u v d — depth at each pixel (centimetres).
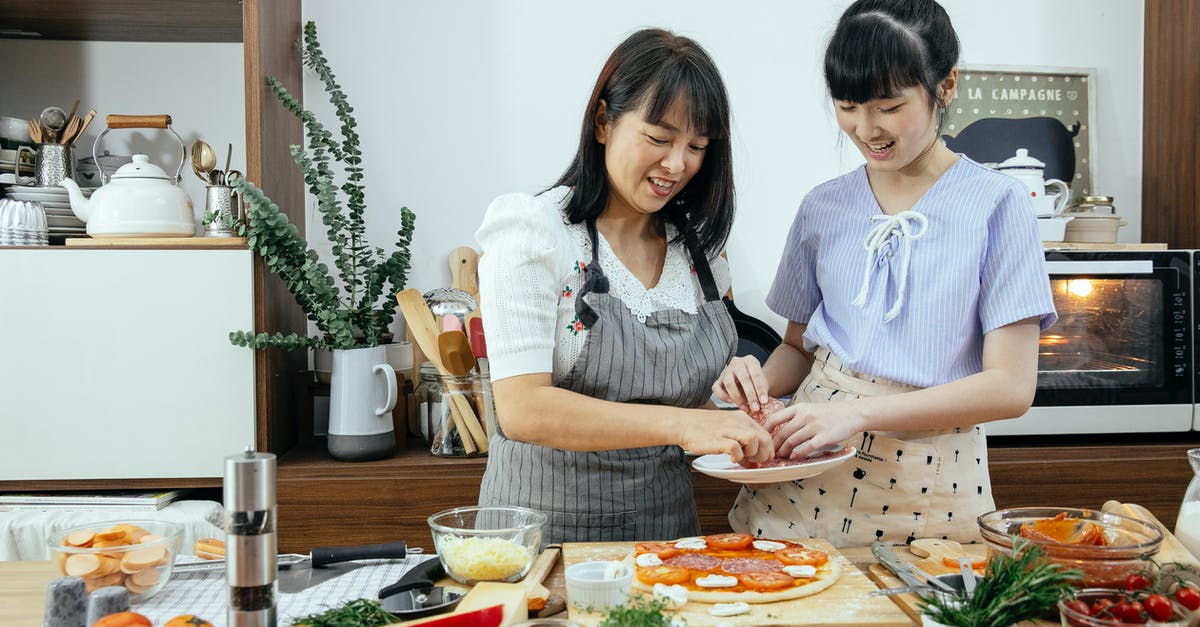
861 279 146
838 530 142
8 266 207
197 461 212
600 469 137
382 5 252
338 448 218
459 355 220
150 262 209
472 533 114
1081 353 224
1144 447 225
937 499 140
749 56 259
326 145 233
